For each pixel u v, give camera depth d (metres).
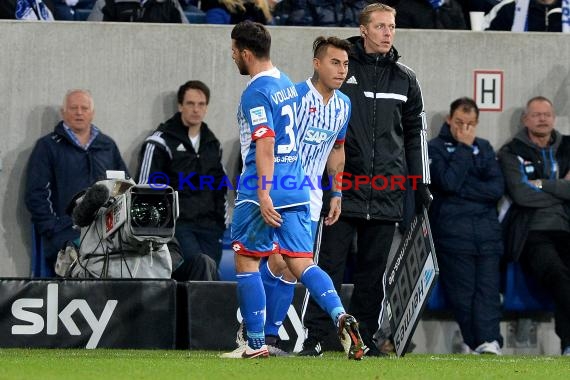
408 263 27.30
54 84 36.56
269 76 23.00
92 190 29.59
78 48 36.75
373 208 27.61
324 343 30.72
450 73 38.31
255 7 39.28
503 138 38.53
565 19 41.00
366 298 28.02
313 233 25.94
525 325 36.81
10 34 36.34
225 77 37.44
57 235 33.84
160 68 37.19
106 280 29.80
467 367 22.81
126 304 29.84
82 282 29.73
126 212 29.08
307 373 19.47
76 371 19.64
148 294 29.94
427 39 38.16
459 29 39.72
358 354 22.19
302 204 23.25
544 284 35.03
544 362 26.52
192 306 30.23
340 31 37.66
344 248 27.69
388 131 27.83
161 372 19.53
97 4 38.09
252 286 23.12
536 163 36.03
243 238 23.05
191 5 40.91
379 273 28.05
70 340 29.61
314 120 25.12
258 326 23.31
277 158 23.02
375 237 27.89
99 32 36.88
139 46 37.09
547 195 35.59
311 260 23.45
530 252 35.38
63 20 38.56
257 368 20.50
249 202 22.86
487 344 34.56
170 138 34.53
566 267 35.34
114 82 36.94
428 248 26.23
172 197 29.50
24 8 37.78
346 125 25.94
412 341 36.38
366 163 27.59
